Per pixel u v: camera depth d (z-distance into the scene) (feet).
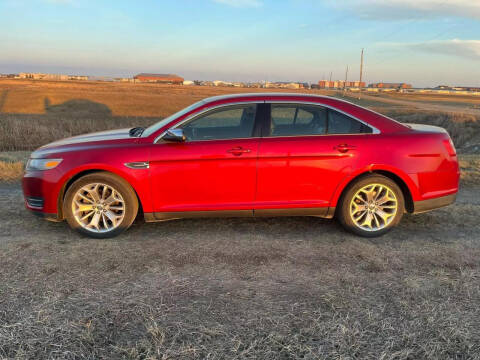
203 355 6.91
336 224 14.28
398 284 9.69
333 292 9.25
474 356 7.01
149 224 14.05
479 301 8.90
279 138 12.53
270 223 14.26
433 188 13.03
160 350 7.02
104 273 10.11
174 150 12.24
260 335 7.51
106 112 105.50
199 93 261.85
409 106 147.02
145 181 12.30
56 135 50.44
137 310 8.33
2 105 117.29
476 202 17.66
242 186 12.52
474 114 92.58
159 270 10.33
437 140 13.00
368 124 12.86
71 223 12.50
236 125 12.73
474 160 27.61
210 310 8.39
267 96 12.91
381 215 12.91
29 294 8.95
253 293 9.16
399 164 12.65
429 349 7.18
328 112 12.82
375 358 6.92
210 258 11.15
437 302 8.83
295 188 12.65
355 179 12.82
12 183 21.13
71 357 6.85
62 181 12.27
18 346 7.09
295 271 10.39
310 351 7.06
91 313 8.18
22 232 13.10
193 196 12.55
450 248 12.12
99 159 12.13
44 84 319.47
